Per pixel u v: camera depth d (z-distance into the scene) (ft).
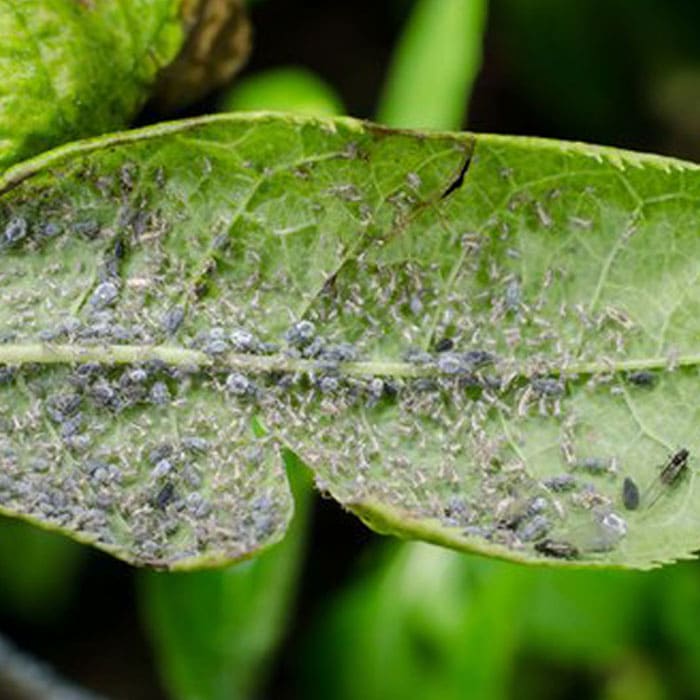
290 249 0.87
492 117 1.27
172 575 1.03
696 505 0.85
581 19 1.22
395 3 1.28
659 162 0.84
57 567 1.16
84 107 0.86
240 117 0.84
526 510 0.86
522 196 0.85
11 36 0.86
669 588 1.09
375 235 0.86
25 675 1.07
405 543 1.07
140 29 0.88
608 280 0.86
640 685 1.10
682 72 1.23
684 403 0.86
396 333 0.87
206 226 0.87
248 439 0.87
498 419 0.87
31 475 0.87
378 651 1.07
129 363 0.87
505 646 1.05
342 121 0.84
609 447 0.86
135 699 1.20
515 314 0.87
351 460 0.87
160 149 0.86
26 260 0.87
